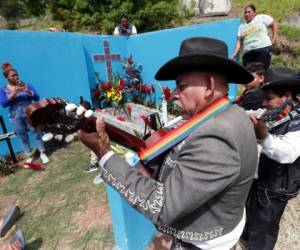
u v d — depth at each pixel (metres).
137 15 11.13
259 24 5.45
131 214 2.48
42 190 4.16
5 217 3.42
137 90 7.47
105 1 11.19
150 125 2.56
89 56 6.99
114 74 7.46
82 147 5.52
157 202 1.07
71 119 1.18
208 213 1.18
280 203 2.16
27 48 5.50
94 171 4.55
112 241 3.07
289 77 2.04
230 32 6.10
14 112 4.86
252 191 2.24
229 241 1.25
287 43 8.79
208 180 1.02
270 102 2.04
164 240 2.83
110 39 7.24
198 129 1.08
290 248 2.78
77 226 3.36
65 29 12.81
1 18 19.50
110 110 7.06
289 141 1.88
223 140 1.04
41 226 3.42
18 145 5.45
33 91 4.99
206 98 1.16
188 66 1.12
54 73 5.97
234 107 1.20
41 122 1.18
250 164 1.15
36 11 16.62
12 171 4.79
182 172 1.06
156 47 7.09
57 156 5.21
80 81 6.43
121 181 1.14
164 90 5.59
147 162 1.24
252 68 2.55
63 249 3.05
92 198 3.85
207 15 12.12
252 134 1.17
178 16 11.73
